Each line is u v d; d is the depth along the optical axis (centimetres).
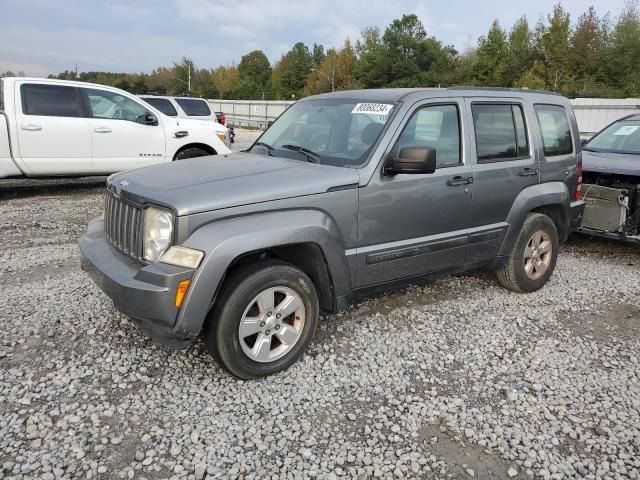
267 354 346
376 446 290
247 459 276
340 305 381
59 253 594
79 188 1026
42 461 267
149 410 312
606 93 5431
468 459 283
